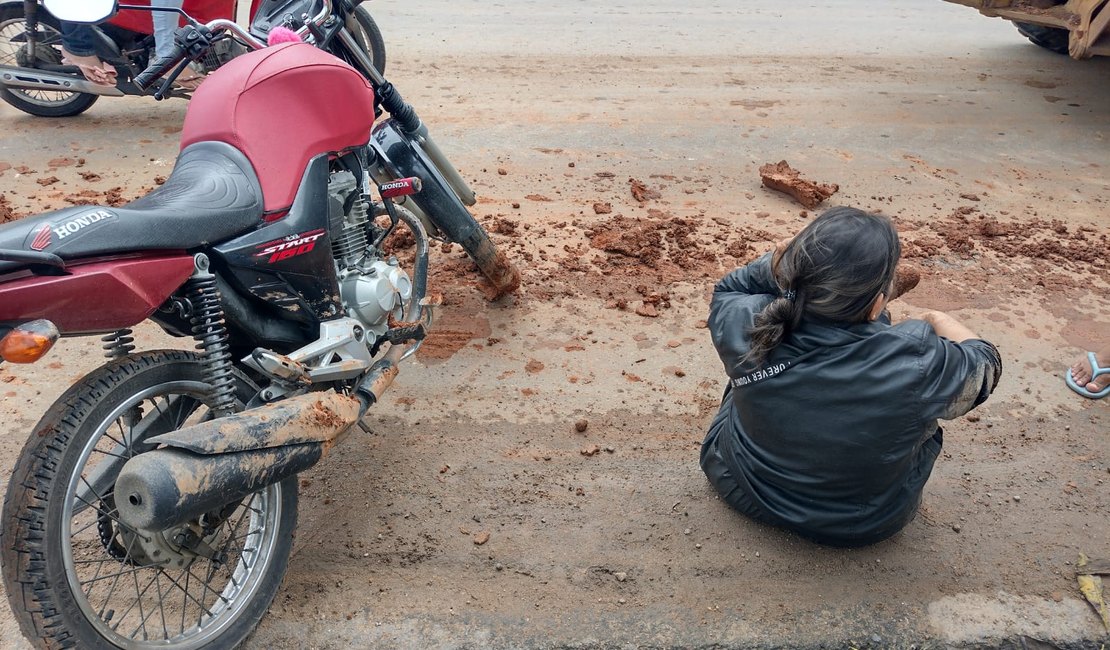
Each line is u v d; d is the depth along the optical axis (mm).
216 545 2244
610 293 3879
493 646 2318
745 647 2346
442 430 3057
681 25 8359
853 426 2256
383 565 2533
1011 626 2424
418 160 3168
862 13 9227
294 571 2496
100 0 2258
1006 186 5047
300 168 2328
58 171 4699
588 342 3553
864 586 2521
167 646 2062
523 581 2504
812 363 2258
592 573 2537
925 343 2211
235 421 1928
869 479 2363
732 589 2504
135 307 1878
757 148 5445
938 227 4496
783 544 2654
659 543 2646
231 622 2203
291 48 2393
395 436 3018
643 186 4762
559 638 2346
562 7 8828
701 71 6926
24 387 3141
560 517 2727
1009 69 7312
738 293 2531
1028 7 6109
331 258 2434
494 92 6227
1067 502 2832
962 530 2713
